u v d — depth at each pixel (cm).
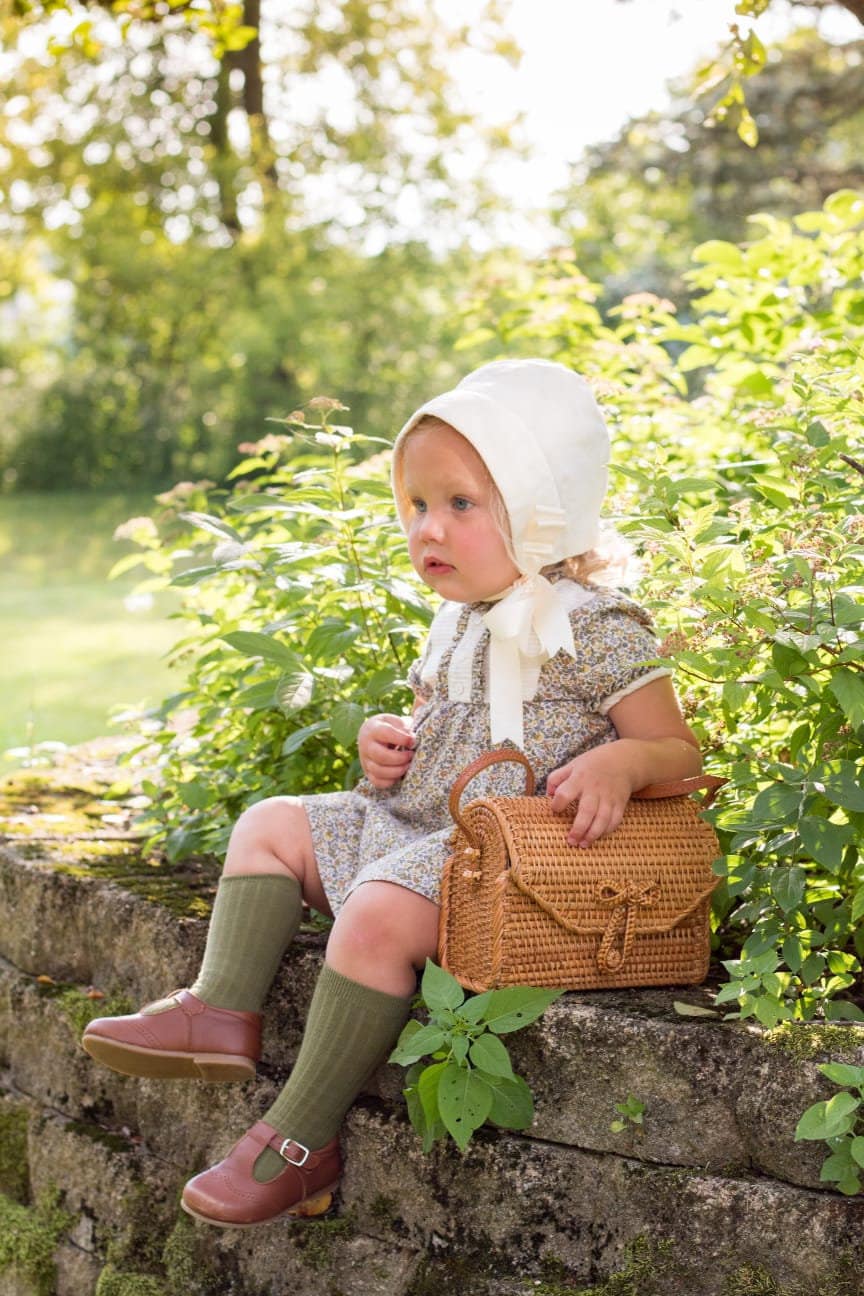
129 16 536
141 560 337
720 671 200
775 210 1678
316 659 259
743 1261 173
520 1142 190
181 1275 223
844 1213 168
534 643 208
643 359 392
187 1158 231
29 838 305
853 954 221
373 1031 194
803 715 225
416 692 233
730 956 226
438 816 214
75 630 1066
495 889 187
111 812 340
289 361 1752
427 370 1639
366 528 259
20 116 1877
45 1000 263
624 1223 181
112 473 2058
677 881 201
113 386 2081
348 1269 202
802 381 260
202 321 1906
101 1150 242
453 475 205
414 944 195
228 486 1780
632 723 208
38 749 425
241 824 219
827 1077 172
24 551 1631
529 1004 180
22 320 2452
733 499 298
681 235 1573
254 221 1923
